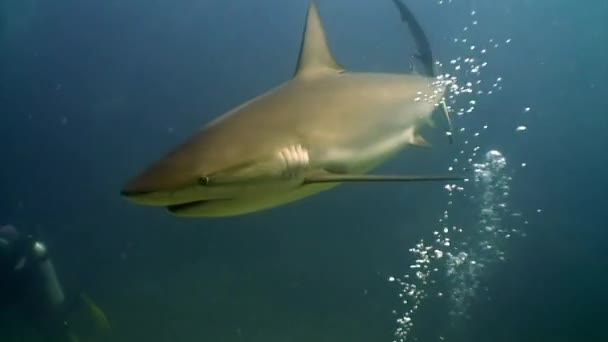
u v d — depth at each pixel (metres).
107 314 13.86
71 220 21.78
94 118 26.81
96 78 28.70
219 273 15.49
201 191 2.17
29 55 30.48
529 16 31.41
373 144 3.31
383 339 11.87
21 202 24.25
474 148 20.77
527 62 29.30
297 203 16.89
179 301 14.32
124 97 27.41
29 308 8.10
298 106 2.90
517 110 23.17
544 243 14.30
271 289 14.32
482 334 11.60
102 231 20.03
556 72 29.12
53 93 28.19
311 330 12.46
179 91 27.73
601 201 17.00
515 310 12.13
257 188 2.33
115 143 26.16
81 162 25.39
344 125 3.06
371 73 3.85
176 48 29.61
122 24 30.70
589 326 11.20
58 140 26.16
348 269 14.78
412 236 15.26
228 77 29.02
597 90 26.75
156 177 2.13
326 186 2.73
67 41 30.64
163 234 17.94
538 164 20.88
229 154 2.27
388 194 16.50
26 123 27.02
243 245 16.45
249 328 12.73
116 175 25.22
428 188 16.08
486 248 13.38
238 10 31.36
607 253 13.74
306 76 3.28
